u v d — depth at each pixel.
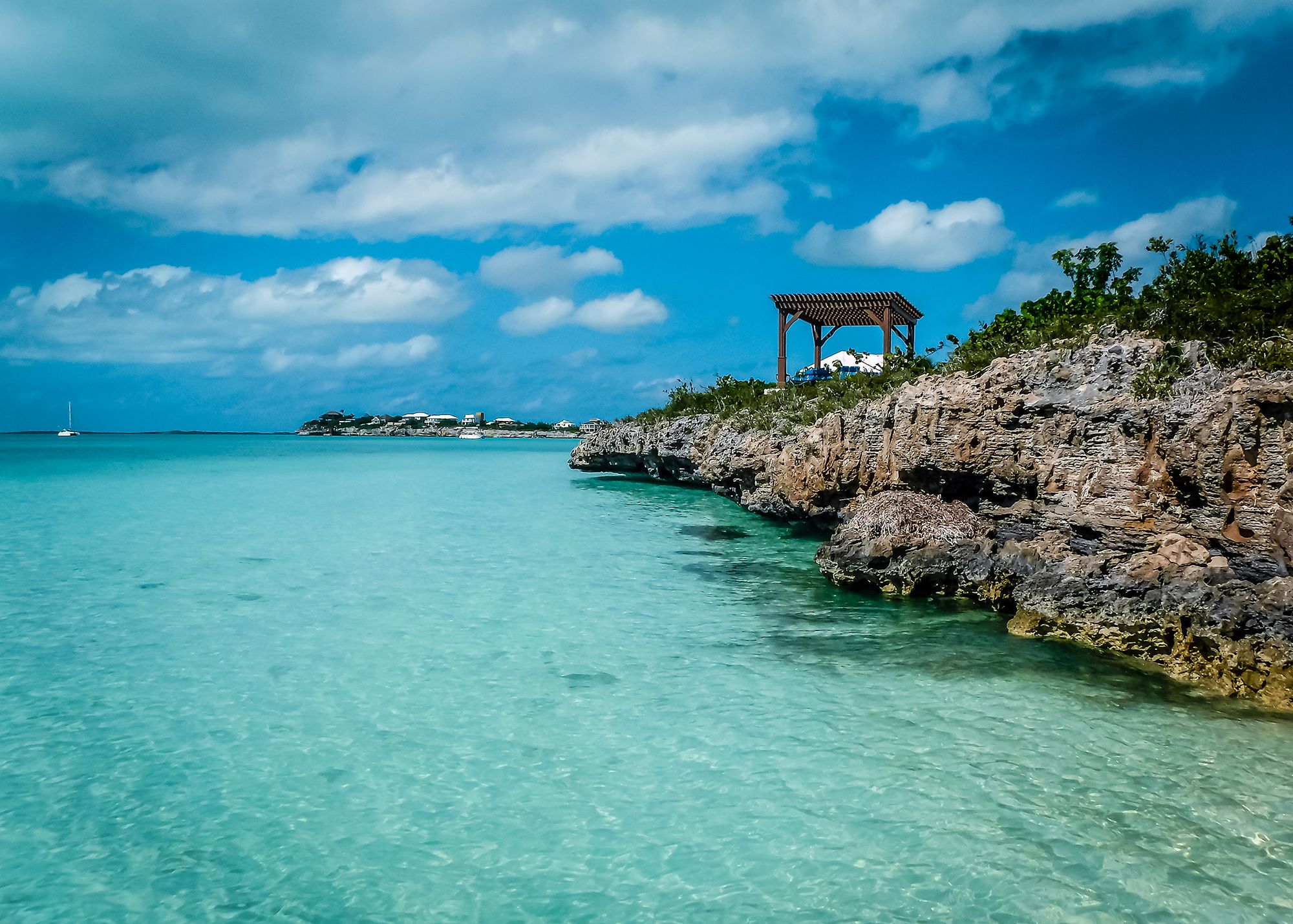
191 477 35.75
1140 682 8.46
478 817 6.00
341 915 4.91
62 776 6.59
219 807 6.14
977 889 5.05
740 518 21.31
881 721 7.57
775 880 5.20
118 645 9.90
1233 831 5.64
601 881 5.21
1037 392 11.16
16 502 24.77
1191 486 8.85
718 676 8.80
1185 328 9.70
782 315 28.39
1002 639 9.98
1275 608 7.82
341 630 10.56
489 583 13.25
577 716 7.77
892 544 12.23
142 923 4.82
